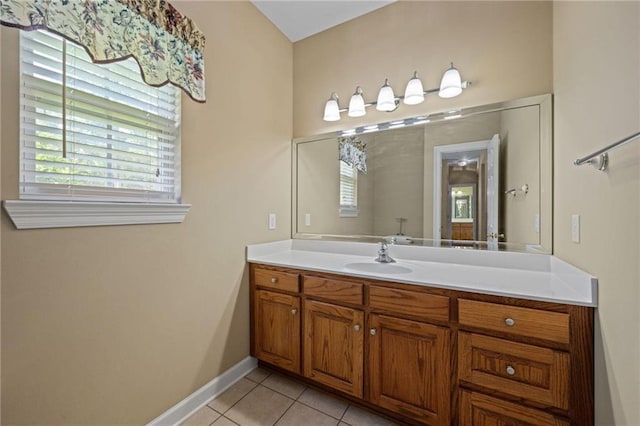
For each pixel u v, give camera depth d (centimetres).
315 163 229
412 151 193
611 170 87
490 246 168
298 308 172
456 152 178
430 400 131
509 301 115
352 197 213
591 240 102
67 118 107
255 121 198
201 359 159
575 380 104
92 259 112
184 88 136
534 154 153
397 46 196
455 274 147
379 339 144
